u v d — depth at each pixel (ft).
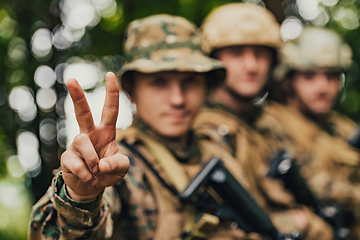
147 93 4.35
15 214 12.05
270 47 6.31
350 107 11.75
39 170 10.52
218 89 6.16
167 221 3.81
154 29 4.55
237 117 5.94
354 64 11.62
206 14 9.82
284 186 5.42
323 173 6.82
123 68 4.42
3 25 10.28
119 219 3.68
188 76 4.40
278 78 7.97
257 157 5.75
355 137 6.30
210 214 3.99
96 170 2.33
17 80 10.38
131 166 3.89
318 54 7.51
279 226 5.25
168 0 9.90
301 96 7.73
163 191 3.91
